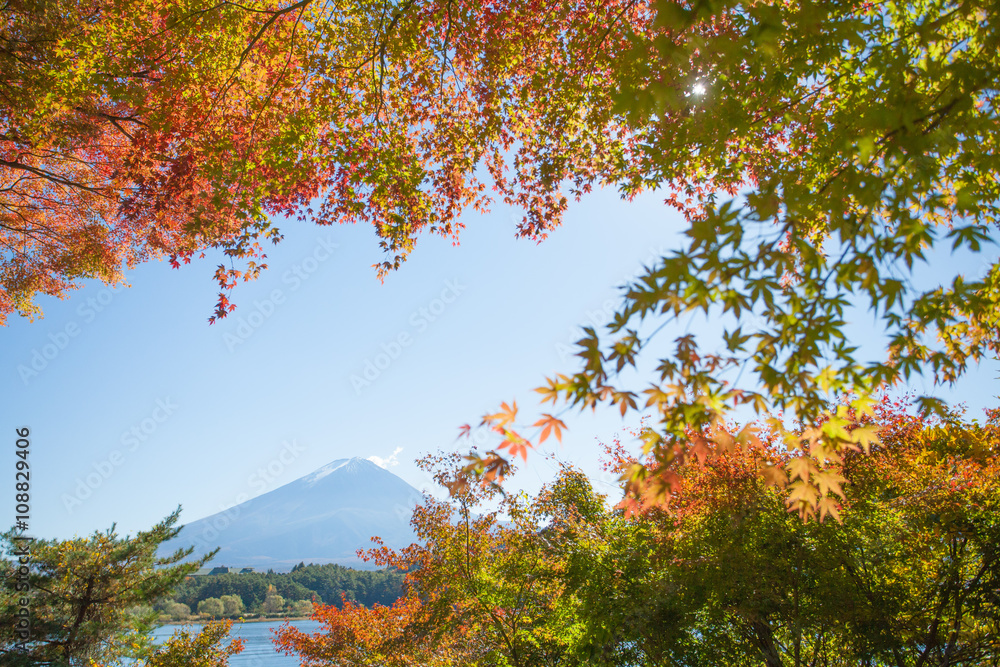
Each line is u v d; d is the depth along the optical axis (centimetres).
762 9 299
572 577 876
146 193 796
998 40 291
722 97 430
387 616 1487
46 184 1144
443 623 1131
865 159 259
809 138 497
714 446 293
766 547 713
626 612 751
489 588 1077
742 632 759
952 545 697
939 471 709
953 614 699
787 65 394
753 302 238
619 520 920
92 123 926
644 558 814
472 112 909
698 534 746
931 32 301
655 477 291
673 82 383
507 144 912
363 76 865
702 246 222
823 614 675
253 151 767
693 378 264
